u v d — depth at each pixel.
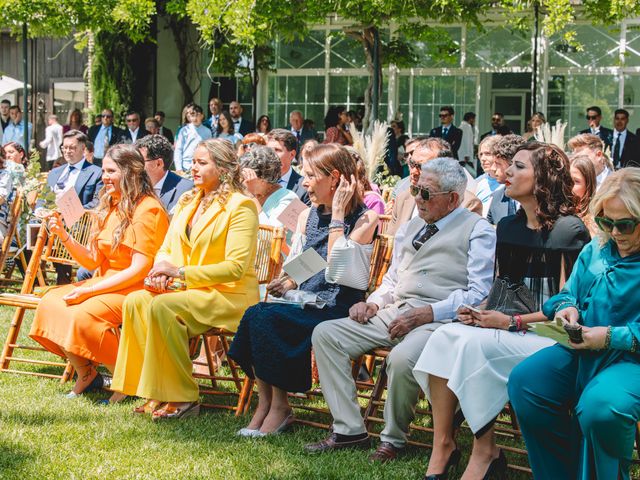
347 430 4.22
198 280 4.72
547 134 7.31
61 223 5.33
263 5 11.99
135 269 5.12
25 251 8.48
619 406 3.19
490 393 3.71
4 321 7.04
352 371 4.72
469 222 4.22
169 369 4.66
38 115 19.59
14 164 7.82
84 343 4.98
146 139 6.32
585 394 3.29
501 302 3.93
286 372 4.38
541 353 3.59
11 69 19.75
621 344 3.29
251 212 4.86
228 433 4.46
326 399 4.26
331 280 4.54
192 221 4.99
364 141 9.64
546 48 15.47
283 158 6.51
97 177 8.11
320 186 4.68
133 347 4.78
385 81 16.34
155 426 4.52
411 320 4.09
